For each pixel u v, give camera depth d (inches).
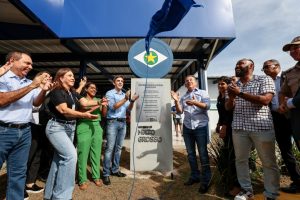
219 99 171.8
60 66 358.0
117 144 181.8
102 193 153.3
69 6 221.0
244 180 132.6
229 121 155.8
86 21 220.4
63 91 131.0
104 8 224.5
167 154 190.1
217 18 228.8
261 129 124.2
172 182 172.4
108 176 168.4
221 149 163.9
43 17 179.9
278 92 141.3
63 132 128.1
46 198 130.8
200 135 159.3
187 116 167.2
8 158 110.9
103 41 249.4
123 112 180.7
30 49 272.2
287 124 146.6
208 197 145.8
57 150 126.3
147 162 189.3
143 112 191.3
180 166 209.5
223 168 157.5
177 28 221.8
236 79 145.2
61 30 216.5
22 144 111.8
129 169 199.5
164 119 191.6
